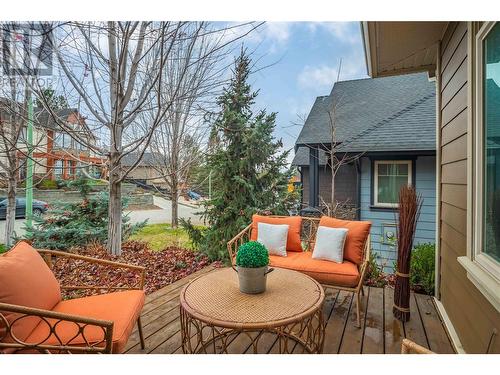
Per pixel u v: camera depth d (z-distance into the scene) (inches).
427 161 216.7
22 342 51.6
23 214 335.6
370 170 229.8
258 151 184.4
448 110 101.7
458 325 85.4
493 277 60.8
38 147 195.3
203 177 223.0
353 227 112.9
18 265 59.6
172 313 99.7
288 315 64.7
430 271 121.9
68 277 140.9
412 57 127.8
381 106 261.6
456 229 89.4
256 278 75.3
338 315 100.2
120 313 64.6
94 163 184.4
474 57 73.5
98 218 201.5
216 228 183.9
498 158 63.0
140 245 211.2
